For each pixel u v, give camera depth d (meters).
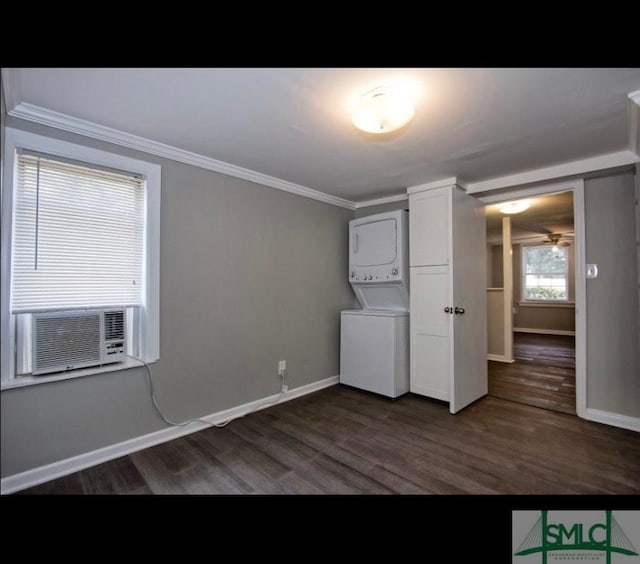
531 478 1.86
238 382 2.78
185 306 2.45
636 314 2.52
